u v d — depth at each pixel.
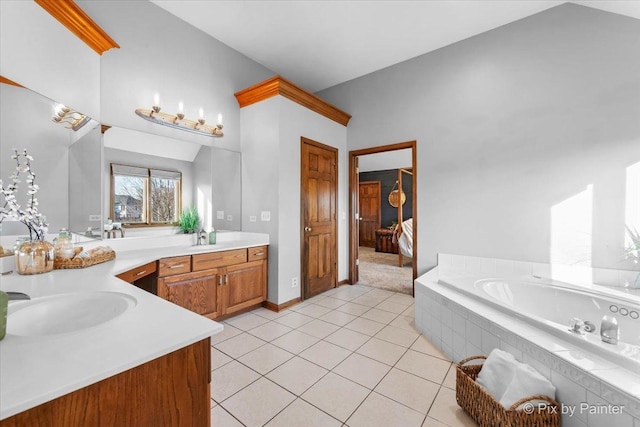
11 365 0.61
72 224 1.91
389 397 1.59
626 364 1.12
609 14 2.36
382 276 4.55
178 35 2.74
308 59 3.51
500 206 2.86
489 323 1.64
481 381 1.45
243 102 3.29
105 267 1.69
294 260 3.19
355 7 2.61
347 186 4.11
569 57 2.52
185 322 0.86
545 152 2.63
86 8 2.12
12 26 1.54
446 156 3.20
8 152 1.54
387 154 6.45
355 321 2.69
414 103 3.44
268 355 2.04
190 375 0.78
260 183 3.14
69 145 1.89
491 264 2.88
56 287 1.23
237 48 3.27
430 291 2.28
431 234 3.29
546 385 1.24
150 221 2.51
